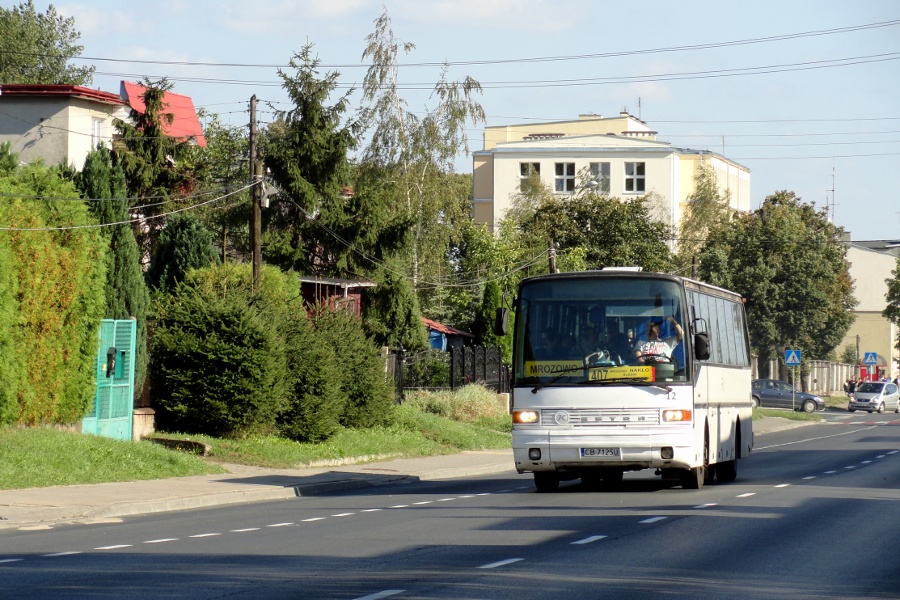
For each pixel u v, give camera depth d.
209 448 69.19
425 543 37.25
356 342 90.50
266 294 80.31
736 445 69.94
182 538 39.19
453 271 183.88
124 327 69.94
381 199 139.00
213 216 149.75
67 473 56.41
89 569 31.81
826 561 33.78
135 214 134.00
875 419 178.12
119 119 133.88
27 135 127.75
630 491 58.88
